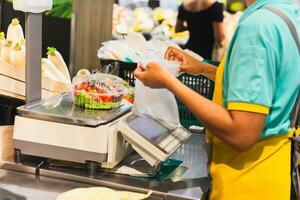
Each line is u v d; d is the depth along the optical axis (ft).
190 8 11.42
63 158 5.50
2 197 5.03
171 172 5.88
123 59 7.63
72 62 9.94
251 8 4.90
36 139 5.54
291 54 4.66
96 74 6.22
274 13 4.63
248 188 5.08
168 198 5.20
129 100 6.79
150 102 5.82
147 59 5.52
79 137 5.40
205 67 6.37
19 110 5.58
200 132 7.80
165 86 4.87
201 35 11.53
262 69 4.45
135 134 5.31
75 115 5.50
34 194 5.16
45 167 5.71
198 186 5.48
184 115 7.98
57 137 5.47
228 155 5.19
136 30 11.35
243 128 4.47
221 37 11.44
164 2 11.45
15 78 6.43
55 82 6.83
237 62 4.54
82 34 10.42
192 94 4.72
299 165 5.43
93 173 5.53
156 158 5.27
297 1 5.60
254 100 4.42
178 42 11.53
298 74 4.80
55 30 8.56
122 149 5.72
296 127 5.28
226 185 5.18
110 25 10.84
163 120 5.90
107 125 5.40
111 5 10.73
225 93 4.91
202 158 6.49
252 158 5.04
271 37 4.49
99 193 5.11
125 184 5.41
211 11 11.32
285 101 4.81
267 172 5.02
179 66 5.78
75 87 5.89
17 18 6.95
